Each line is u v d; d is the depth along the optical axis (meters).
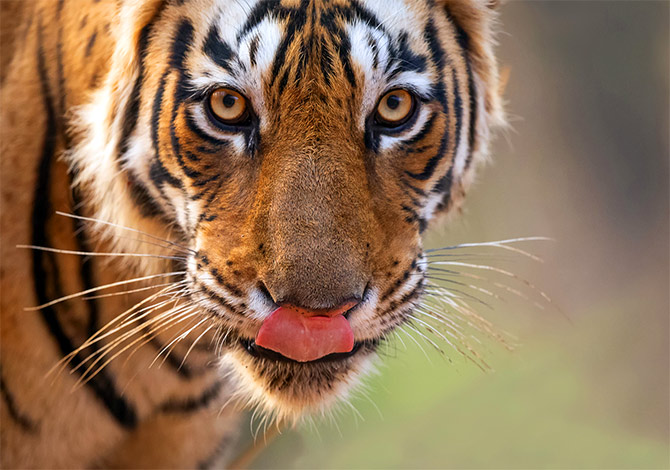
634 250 16.94
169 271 5.37
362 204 4.65
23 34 5.50
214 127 4.77
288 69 4.56
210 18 4.79
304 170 4.56
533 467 12.12
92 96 5.21
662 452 12.52
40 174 5.32
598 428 13.05
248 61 4.62
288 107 4.59
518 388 13.77
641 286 16.48
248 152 4.75
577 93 17.34
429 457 12.25
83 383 5.62
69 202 5.36
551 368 14.34
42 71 5.37
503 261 16.83
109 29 5.19
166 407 6.05
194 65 4.79
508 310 16.23
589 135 17.42
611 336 15.02
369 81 4.66
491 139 5.95
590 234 17.31
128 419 5.93
